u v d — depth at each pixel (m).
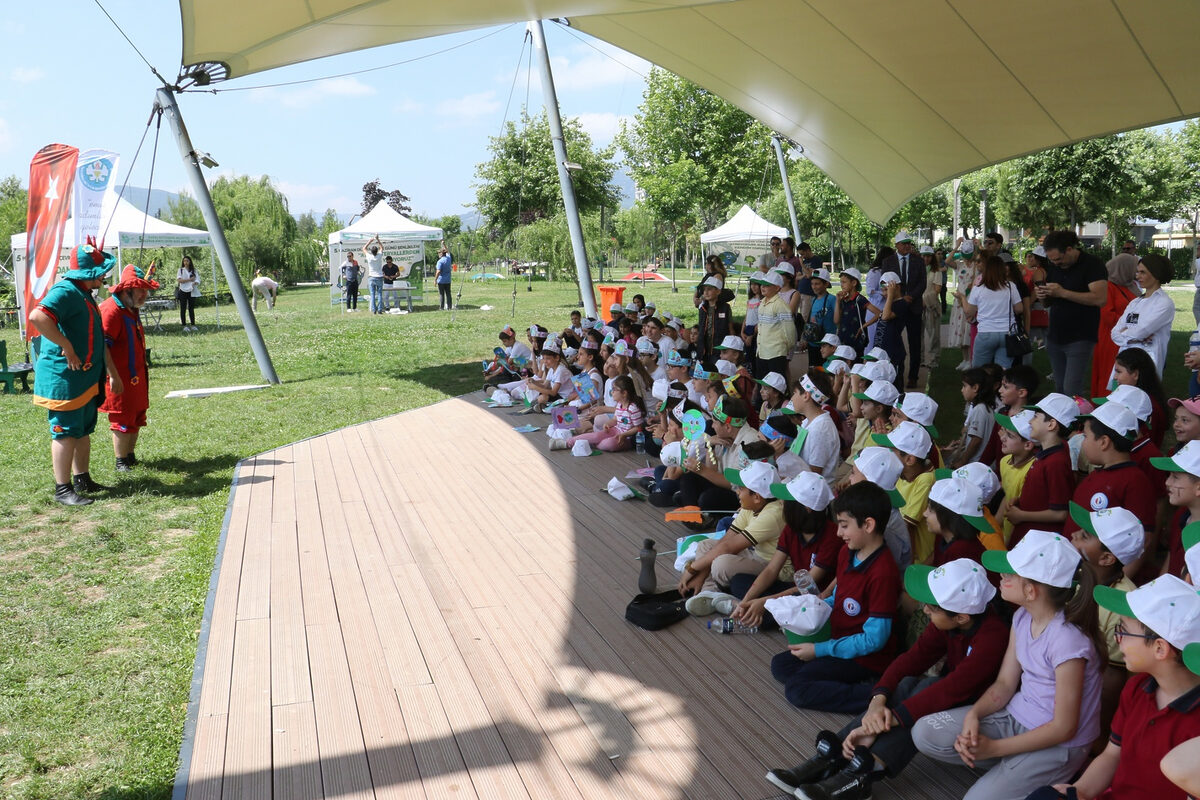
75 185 14.80
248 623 5.00
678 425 7.66
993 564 3.09
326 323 23.27
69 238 15.56
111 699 4.18
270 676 4.38
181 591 5.46
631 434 8.88
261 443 9.55
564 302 28.31
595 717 3.93
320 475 8.22
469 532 6.52
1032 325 11.91
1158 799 2.47
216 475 8.23
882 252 11.64
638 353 10.28
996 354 8.21
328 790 3.44
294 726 3.91
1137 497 4.00
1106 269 7.20
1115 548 3.36
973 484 3.85
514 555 6.01
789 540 4.62
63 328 7.09
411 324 22.28
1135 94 8.12
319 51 6.98
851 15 7.53
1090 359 7.14
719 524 5.93
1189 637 2.35
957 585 3.24
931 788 3.40
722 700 4.05
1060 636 2.99
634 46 10.19
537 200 34.12
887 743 3.30
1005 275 8.15
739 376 7.63
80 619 5.07
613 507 7.09
